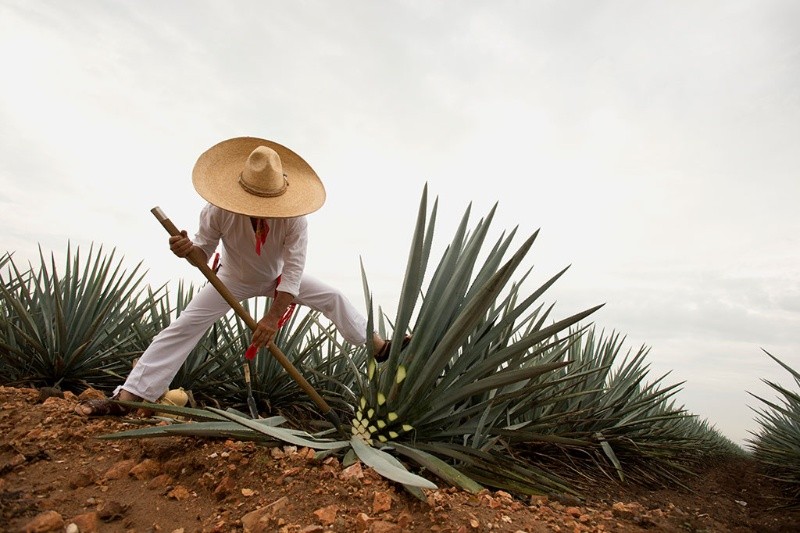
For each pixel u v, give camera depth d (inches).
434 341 117.3
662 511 124.7
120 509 84.6
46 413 122.8
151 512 86.3
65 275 200.5
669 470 192.4
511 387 149.2
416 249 116.9
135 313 193.9
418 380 114.2
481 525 88.4
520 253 101.9
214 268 144.6
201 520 85.0
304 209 129.1
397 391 117.3
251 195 127.3
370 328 121.4
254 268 139.2
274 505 87.3
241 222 132.8
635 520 108.4
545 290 120.9
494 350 142.2
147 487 94.6
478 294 103.7
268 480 97.2
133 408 130.4
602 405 198.4
